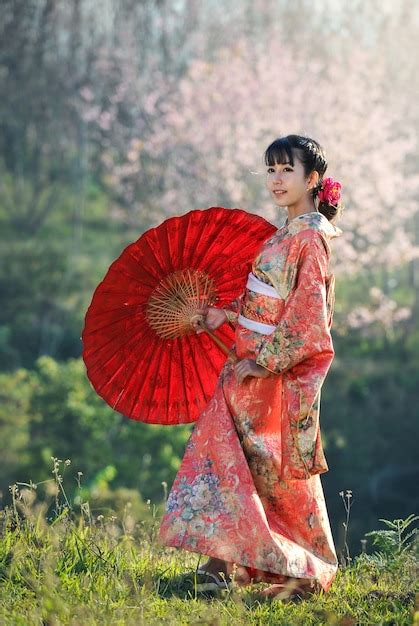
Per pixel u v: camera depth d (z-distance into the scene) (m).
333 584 4.19
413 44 26.12
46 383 16.66
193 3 28.67
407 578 4.19
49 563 3.82
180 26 28.61
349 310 24.27
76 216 30.78
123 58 26.67
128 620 3.31
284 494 4.00
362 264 22.64
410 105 24.56
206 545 3.81
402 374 23.02
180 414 4.51
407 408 20.92
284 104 21.39
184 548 3.83
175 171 22.72
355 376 23.02
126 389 4.43
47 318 25.59
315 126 21.06
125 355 4.37
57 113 32.00
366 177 21.28
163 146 22.47
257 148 21.38
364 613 3.71
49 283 27.33
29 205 32.25
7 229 31.70
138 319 4.32
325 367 3.95
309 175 4.13
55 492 4.84
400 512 16.02
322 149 4.17
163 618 3.40
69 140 32.34
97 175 32.94
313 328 3.93
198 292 4.32
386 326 24.25
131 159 23.16
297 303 3.94
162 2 28.45
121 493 11.29
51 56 32.28
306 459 3.91
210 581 4.00
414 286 26.30
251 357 4.05
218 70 22.19
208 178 21.66
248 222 4.14
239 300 4.29
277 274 4.01
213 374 4.46
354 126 21.06
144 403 4.48
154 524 4.96
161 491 14.29
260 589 3.98
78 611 3.37
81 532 4.50
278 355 3.92
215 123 21.64
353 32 28.41
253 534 3.80
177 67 27.48
